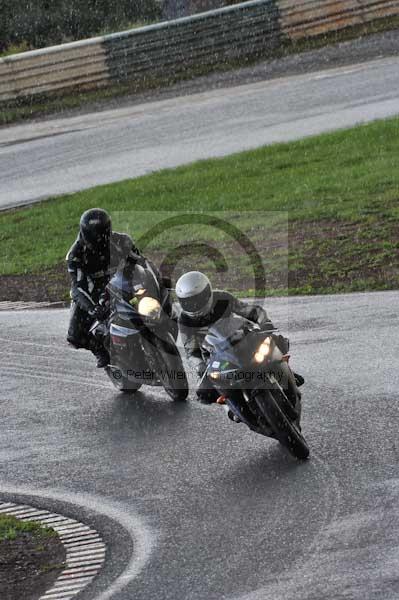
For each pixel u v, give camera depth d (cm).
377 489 1961
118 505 2109
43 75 8481
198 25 8850
